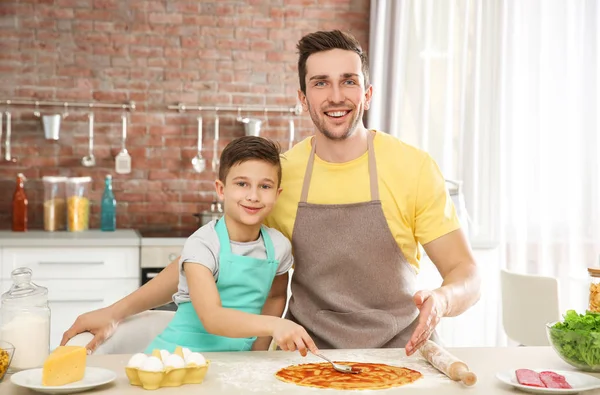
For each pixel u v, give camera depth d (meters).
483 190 4.91
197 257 2.11
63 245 4.21
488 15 4.93
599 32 4.77
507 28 4.91
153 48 4.90
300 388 1.62
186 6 4.92
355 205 2.28
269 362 1.85
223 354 1.93
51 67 4.80
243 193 2.17
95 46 4.84
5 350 1.70
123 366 1.80
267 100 5.01
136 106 4.90
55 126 4.71
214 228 2.21
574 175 4.83
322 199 2.32
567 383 1.65
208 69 4.95
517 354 1.98
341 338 2.27
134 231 4.73
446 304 1.97
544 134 4.88
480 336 4.60
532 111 4.90
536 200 4.89
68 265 4.22
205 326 2.01
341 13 5.04
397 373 1.75
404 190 2.29
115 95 4.87
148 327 2.26
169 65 4.92
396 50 4.84
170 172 4.95
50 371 1.57
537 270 4.88
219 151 4.98
